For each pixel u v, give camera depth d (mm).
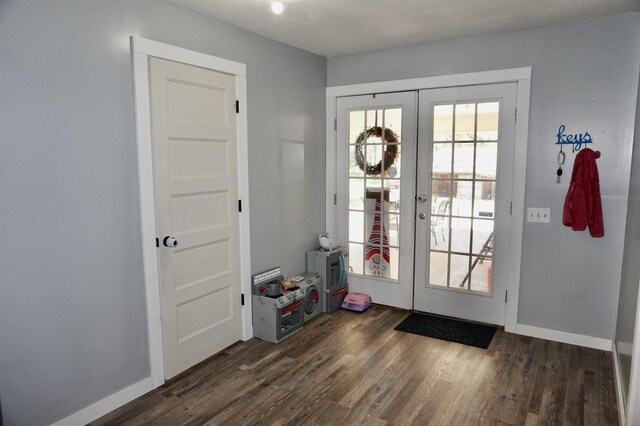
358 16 2904
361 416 2340
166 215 2637
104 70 2248
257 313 3357
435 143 3711
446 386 2646
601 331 3143
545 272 3297
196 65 2770
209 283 2986
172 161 2658
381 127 3971
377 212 4082
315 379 2734
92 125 2209
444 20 3002
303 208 3977
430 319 3771
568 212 3072
